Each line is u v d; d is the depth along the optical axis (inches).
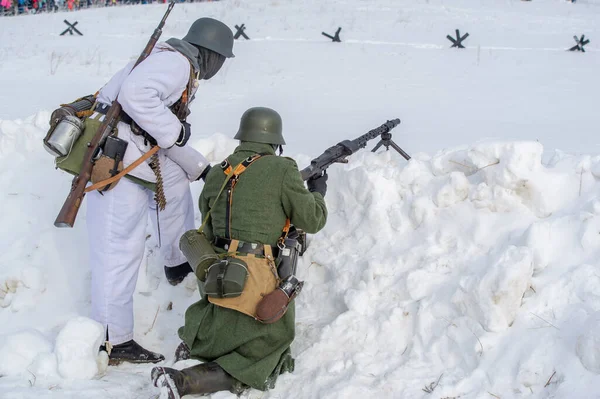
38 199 197.3
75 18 799.7
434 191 155.8
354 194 164.7
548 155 204.4
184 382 125.0
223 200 136.5
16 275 168.6
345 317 143.6
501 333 127.5
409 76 481.4
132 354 148.0
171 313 167.2
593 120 317.1
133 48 609.6
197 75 147.5
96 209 144.6
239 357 132.2
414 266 148.2
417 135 282.4
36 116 221.1
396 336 138.3
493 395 119.7
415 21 792.9
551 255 136.5
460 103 374.6
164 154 155.6
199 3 908.6
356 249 159.6
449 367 129.1
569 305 127.9
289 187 133.3
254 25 738.8
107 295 145.3
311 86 442.9
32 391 130.7
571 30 775.1
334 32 701.3
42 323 161.9
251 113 139.6
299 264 163.9
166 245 166.2
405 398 122.5
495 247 143.9
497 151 149.1
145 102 134.1
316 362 137.7
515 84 445.7
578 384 115.0
